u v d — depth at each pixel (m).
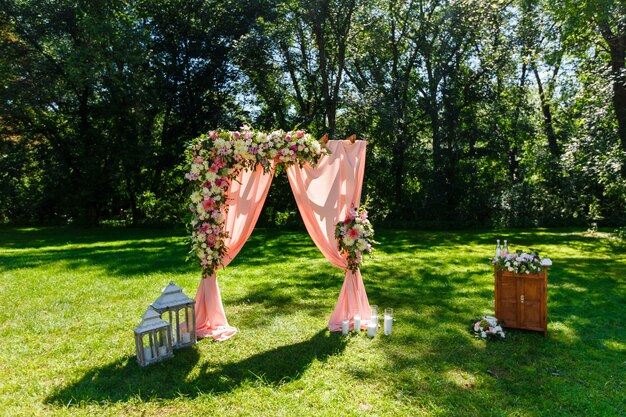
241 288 8.27
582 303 7.20
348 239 6.05
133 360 5.04
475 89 21.91
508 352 5.25
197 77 22.80
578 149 14.17
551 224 19.69
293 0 20.75
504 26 18.86
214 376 4.63
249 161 5.85
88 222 22.52
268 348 5.41
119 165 21.89
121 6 21.73
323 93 22.09
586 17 12.80
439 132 21.81
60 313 6.73
